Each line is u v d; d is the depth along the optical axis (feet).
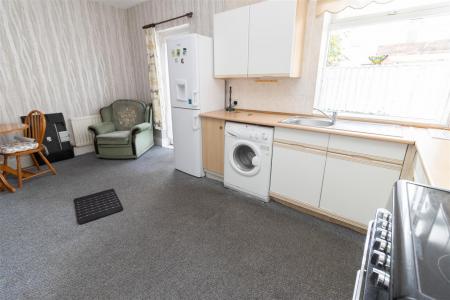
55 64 11.32
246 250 5.49
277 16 6.69
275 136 6.93
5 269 4.89
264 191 7.59
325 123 7.14
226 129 8.00
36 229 6.23
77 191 8.39
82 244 5.67
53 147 11.32
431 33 5.86
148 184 9.04
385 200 5.38
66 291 4.40
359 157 5.54
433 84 6.06
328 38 7.37
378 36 6.58
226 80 9.86
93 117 12.97
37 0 10.32
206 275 4.78
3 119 10.14
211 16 9.68
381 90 6.85
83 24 11.99
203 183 9.16
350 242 5.74
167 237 5.94
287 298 4.28
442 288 1.14
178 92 9.14
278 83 8.48
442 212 1.82
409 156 4.86
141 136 12.25
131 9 13.21
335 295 4.33
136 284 4.57
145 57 13.61
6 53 9.85
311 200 6.63
